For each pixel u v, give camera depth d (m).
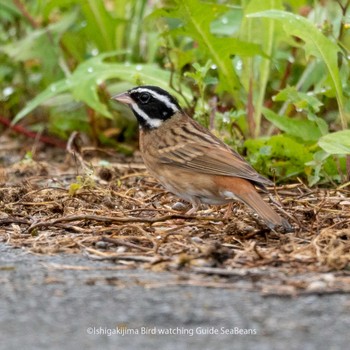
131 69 15.69
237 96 14.93
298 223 11.18
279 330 7.62
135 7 18.45
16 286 8.85
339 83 13.44
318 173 13.14
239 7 15.08
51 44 17.98
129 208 12.51
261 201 10.89
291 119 14.11
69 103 17.45
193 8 14.02
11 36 19.44
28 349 7.25
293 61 16.06
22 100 19.09
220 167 11.35
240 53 14.35
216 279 9.02
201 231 11.06
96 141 17.28
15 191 13.22
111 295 8.55
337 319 7.87
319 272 9.30
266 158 13.84
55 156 17.28
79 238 10.70
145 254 10.05
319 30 13.45
